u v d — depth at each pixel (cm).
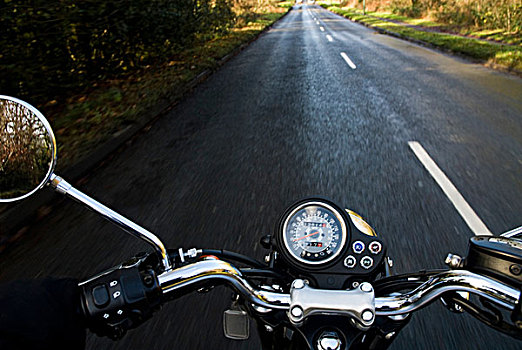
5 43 698
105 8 933
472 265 119
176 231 381
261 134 666
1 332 81
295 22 4266
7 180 105
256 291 120
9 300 88
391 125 694
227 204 430
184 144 636
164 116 810
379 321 123
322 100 888
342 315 106
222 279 123
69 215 429
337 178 485
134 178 516
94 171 546
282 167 523
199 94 1002
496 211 401
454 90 960
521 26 2031
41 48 779
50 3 753
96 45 992
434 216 392
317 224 138
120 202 451
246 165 536
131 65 1239
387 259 150
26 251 369
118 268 114
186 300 277
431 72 1216
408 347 234
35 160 109
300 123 720
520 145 588
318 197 144
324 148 588
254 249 344
